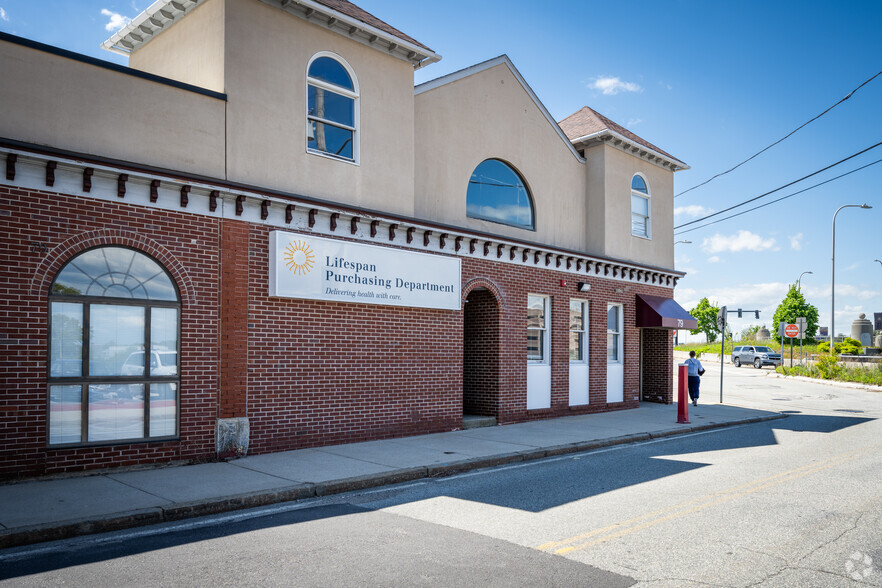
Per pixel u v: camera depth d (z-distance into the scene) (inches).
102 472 365.4
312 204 454.0
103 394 370.3
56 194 351.6
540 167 686.5
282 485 342.0
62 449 352.8
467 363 639.8
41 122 349.7
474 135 613.0
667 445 529.7
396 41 508.4
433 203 571.5
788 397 1035.3
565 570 226.2
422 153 565.3
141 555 241.4
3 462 333.7
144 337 385.1
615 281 762.8
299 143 459.5
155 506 294.7
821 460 453.1
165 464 387.9
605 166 743.7
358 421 490.0
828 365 1460.4
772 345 2684.5
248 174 430.6
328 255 459.8
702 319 3361.2
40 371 344.8
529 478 391.9
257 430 430.3
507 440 515.2
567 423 633.0
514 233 648.4
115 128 375.2
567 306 695.7
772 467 426.6
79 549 248.5
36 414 343.6
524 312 643.5
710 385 1312.7
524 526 283.4
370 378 499.2
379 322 506.9
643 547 253.0
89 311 366.3
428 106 571.8
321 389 466.3
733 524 286.2
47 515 277.7
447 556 241.3
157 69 493.4
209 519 295.1
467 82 608.4
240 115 428.8
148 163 386.6
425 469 394.3
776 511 309.1
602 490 357.1
